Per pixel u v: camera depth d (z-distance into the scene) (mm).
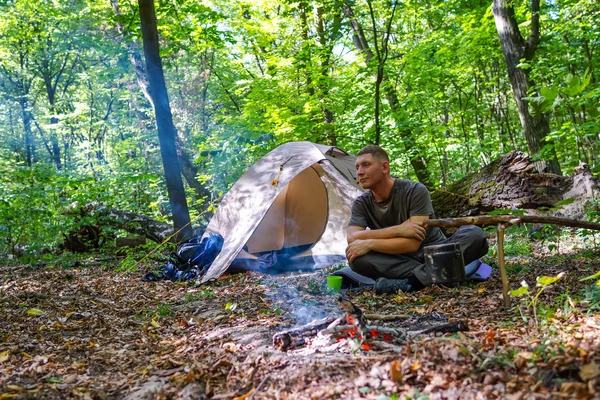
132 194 17328
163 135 9844
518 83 10531
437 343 2379
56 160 24719
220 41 13672
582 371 1828
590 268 4801
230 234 7262
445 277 4281
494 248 7016
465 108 15859
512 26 10539
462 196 8078
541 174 7621
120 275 7852
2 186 11312
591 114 9930
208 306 4844
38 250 10859
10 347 3471
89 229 11656
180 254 7566
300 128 13188
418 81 13172
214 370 2648
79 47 21750
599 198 6762
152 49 9742
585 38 10711
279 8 15734
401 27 16047
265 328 3559
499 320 3191
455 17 13102
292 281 6199
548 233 6953
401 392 1972
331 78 13398
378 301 4492
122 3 12141
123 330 3998
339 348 2791
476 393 1855
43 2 20422
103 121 22750
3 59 23750
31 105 25016
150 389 2504
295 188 8086
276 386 2258
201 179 15711
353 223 5402
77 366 2971
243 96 17500
